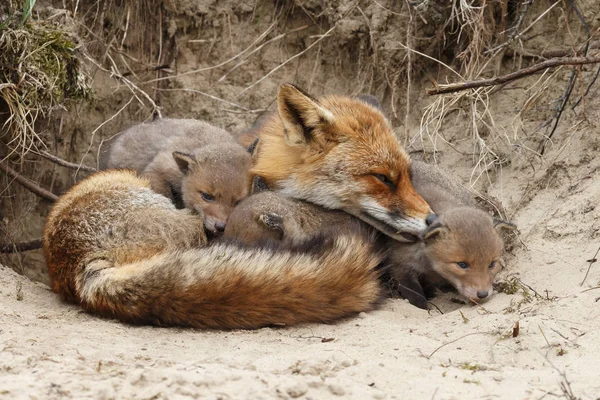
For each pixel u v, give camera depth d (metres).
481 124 13.30
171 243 9.73
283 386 6.30
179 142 11.92
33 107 12.19
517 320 8.05
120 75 13.80
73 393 6.21
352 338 8.23
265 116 12.70
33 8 12.83
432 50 14.21
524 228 11.21
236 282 8.59
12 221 14.07
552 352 7.41
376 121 10.83
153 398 6.11
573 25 12.84
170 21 15.43
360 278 9.04
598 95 11.95
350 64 15.13
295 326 8.74
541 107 12.62
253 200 10.35
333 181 10.57
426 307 10.31
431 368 7.04
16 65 11.97
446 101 13.21
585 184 11.09
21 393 6.12
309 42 15.41
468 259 9.69
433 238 10.01
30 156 14.12
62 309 9.39
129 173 10.79
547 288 9.34
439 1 13.74
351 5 14.51
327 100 11.26
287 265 8.75
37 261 14.66
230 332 8.60
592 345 7.43
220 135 12.32
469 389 6.46
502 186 12.30
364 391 6.33
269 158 11.07
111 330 8.49
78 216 9.68
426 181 11.50
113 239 9.44
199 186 10.74
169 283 8.64
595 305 8.25
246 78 15.60
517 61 13.30
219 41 15.62
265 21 15.49
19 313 8.84
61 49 12.42
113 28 15.12
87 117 15.09
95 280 8.98
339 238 9.33
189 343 8.16
